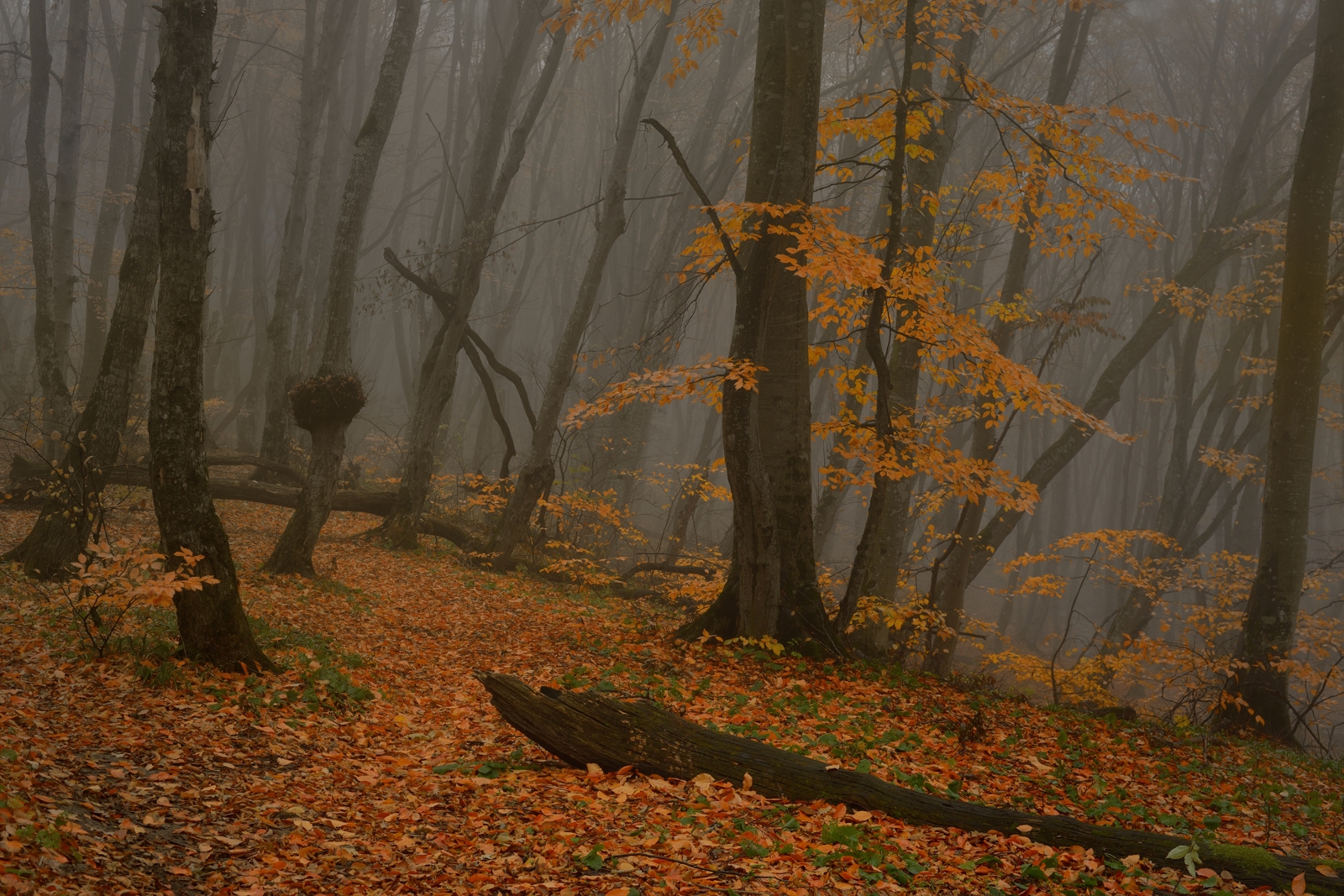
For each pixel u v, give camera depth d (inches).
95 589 277.0
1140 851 181.3
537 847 171.5
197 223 271.9
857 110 490.0
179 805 178.2
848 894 155.3
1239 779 299.3
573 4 463.8
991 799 226.7
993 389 372.8
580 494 615.8
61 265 732.7
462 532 701.3
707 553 791.7
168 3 268.5
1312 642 503.2
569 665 335.6
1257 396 790.5
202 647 275.6
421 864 163.9
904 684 343.3
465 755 235.6
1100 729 335.9
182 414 272.8
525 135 658.2
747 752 211.9
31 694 233.6
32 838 136.9
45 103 574.6
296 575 479.2
